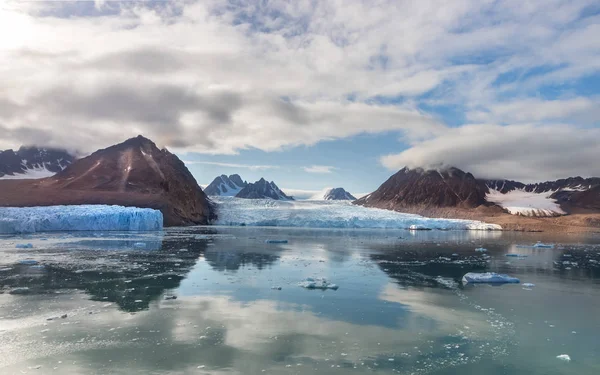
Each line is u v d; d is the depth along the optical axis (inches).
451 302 919.0
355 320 766.5
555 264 1587.1
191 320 745.0
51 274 1147.9
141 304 848.3
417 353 609.6
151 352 591.5
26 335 652.7
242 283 1082.1
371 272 1305.4
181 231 3324.3
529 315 819.4
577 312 845.8
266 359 575.5
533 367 566.6
